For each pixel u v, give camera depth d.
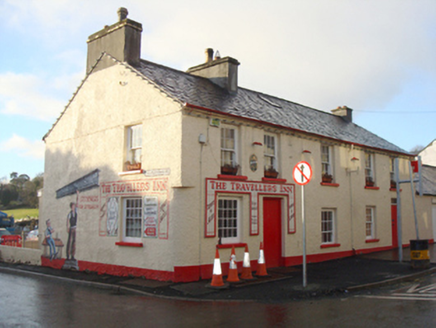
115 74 13.75
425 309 7.82
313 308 8.15
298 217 14.70
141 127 12.90
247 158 13.06
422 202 22.42
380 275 11.70
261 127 13.65
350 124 22.38
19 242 19.06
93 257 13.52
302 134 15.19
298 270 13.04
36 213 64.69
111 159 13.41
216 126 12.22
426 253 12.86
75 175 14.77
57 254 15.01
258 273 11.73
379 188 19.03
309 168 9.86
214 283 10.16
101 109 14.11
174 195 11.28
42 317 7.81
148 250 11.79
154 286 10.58
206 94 13.70
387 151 19.67
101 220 13.43
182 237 11.13
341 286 10.14
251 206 12.98
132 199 12.72
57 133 15.98
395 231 19.81
